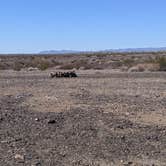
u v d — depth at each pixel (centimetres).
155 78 4072
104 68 7244
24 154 1145
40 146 1236
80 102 2130
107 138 1337
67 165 1052
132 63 7325
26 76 4791
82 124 1541
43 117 1683
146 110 1880
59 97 2339
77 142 1285
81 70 6762
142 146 1246
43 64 7588
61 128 1480
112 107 1959
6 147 1220
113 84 3309
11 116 1714
